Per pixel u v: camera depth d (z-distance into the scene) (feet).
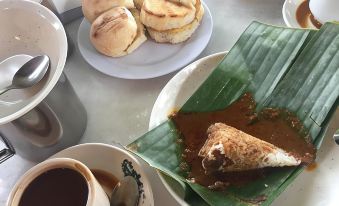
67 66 1.31
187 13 1.22
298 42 0.98
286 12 1.24
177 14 1.20
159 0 1.28
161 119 1.02
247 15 1.34
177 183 0.89
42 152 1.06
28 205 0.81
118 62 1.25
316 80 0.92
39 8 1.04
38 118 0.94
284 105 0.96
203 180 0.89
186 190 0.86
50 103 0.94
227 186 0.87
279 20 1.31
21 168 1.09
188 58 1.21
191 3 1.24
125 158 0.97
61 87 0.98
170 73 1.22
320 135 0.88
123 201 0.91
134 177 0.94
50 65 1.03
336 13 1.12
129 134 1.11
